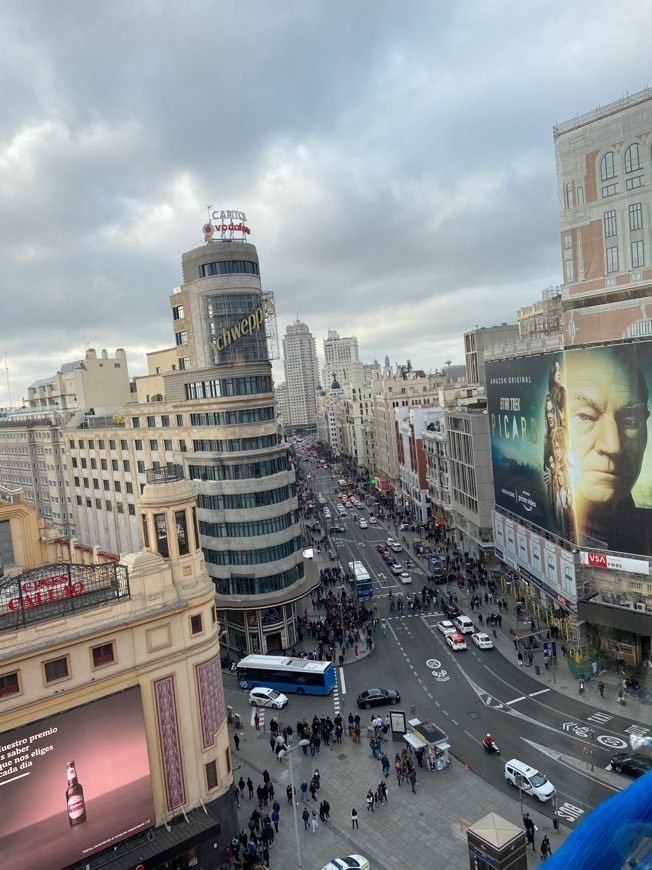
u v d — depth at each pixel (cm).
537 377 6400
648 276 5441
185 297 7419
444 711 5319
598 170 5747
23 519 4741
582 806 3931
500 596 7869
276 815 4122
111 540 9262
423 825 3972
